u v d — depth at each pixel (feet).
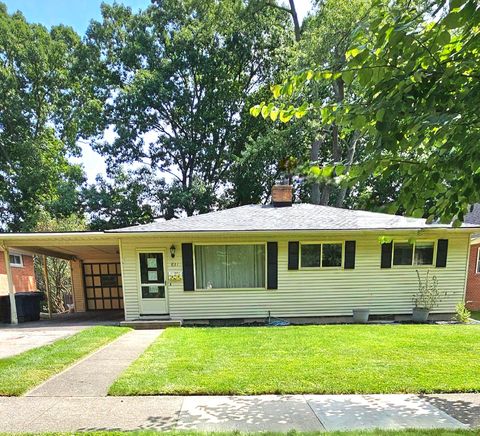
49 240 29.84
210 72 67.87
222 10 63.62
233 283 30.45
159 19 68.03
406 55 6.59
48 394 12.40
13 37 69.72
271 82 69.72
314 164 9.59
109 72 71.82
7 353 18.15
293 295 30.19
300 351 17.43
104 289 47.26
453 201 7.95
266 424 10.23
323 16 49.21
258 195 68.39
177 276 29.81
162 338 21.11
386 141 7.14
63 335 23.43
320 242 29.96
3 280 44.88
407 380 13.46
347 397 12.16
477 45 6.51
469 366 15.07
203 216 33.17
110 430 9.83
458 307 29.37
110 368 15.16
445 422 10.36
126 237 29.43
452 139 7.03
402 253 30.30
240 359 16.12
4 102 69.36
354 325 25.64
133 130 68.85
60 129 80.69
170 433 9.46
